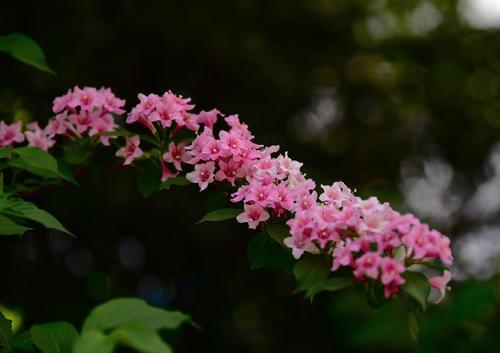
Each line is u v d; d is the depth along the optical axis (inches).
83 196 303.4
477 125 422.6
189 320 81.9
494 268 308.0
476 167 419.8
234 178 121.1
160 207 319.9
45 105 305.3
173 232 330.0
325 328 351.6
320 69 393.7
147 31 325.1
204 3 333.7
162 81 336.8
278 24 378.9
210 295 347.6
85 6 300.7
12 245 292.0
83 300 329.1
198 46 330.6
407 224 98.4
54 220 101.4
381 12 421.1
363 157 397.4
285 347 355.9
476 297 202.5
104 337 75.8
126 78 330.6
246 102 351.6
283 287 361.7
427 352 200.4
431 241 99.3
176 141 132.3
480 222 406.6
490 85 428.1
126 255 344.2
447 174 419.8
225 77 343.3
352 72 413.4
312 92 376.2
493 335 212.4
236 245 346.9
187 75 338.0
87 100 137.3
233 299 346.6
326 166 387.9
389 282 94.9
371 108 411.5
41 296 314.3
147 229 327.6
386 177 404.2
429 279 104.7
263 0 357.4
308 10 384.5
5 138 139.9
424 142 417.7
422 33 426.6
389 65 419.8
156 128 134.9
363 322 260.4
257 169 117.3
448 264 97.5
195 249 338.0
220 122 343.9
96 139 137.9
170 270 345.7
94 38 303.1
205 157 122.0
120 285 341.4
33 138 139.9
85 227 316.2
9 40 135.4
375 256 95.8
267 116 357.4
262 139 348.2
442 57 422.0
